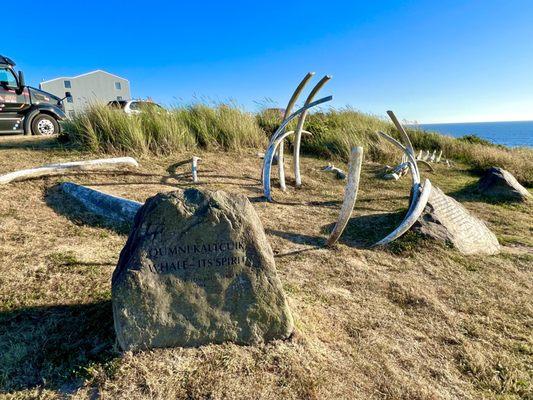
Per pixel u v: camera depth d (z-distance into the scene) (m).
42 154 7.46
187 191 2.77
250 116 11.13
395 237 5.05
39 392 2.31
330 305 3.51
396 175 8.94
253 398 2.34
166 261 2.64
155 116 9.16
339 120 12.88
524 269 4.66
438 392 2.57
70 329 2.86
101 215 5.14
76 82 38.62
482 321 3.45
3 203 5.06
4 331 2.80
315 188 7.74
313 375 2.55
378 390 2.54
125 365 2.46
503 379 2.74
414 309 3.59
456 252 4.89
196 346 2.67
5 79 9.53
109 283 3.52
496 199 8.03
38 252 3.95
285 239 5.07
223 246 2.73
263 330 2.77
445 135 14.36
